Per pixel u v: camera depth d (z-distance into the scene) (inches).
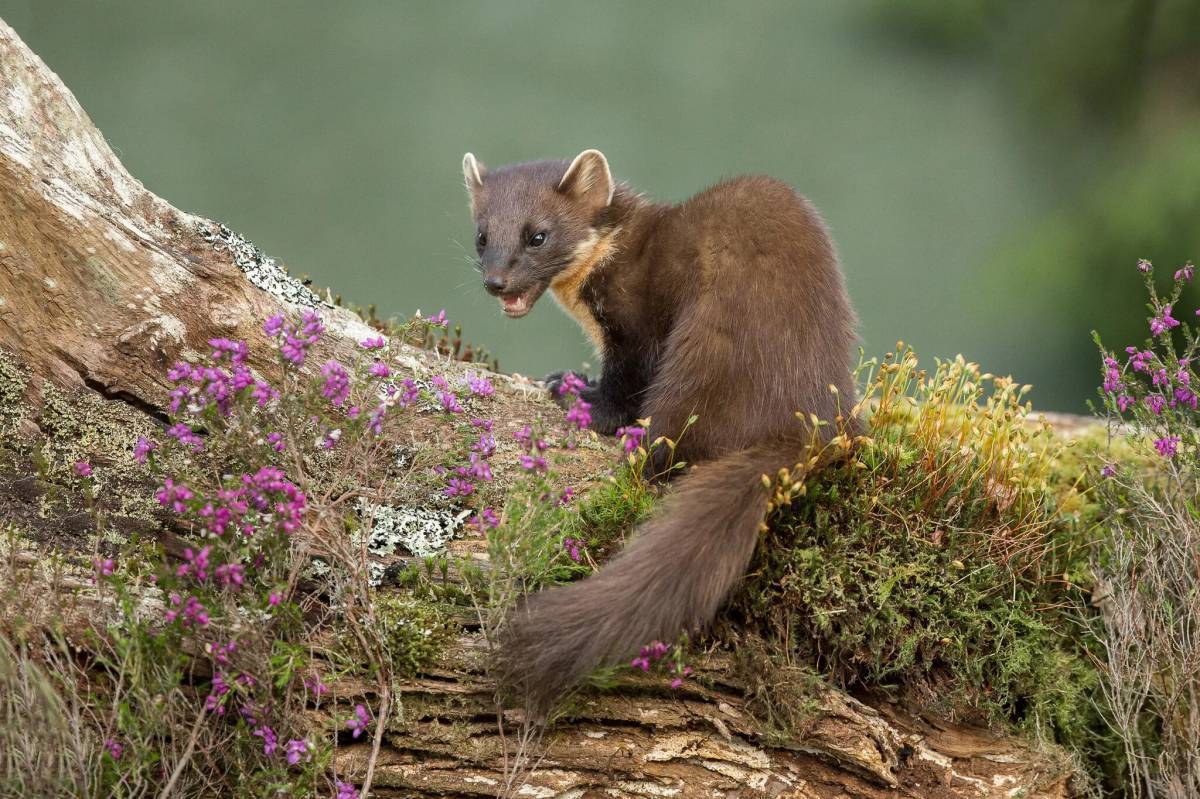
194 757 282.4
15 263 320.2
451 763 294.0
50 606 277.3
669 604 282.4
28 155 321.4
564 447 315.9
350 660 294.0
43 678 258.5
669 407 349.4
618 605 278.5
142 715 273.6
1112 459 386.6
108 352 325.1
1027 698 326.6
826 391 342.0
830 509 321.4
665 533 292.0
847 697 309.0
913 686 319.0
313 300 366.3
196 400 289.4
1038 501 339.9
